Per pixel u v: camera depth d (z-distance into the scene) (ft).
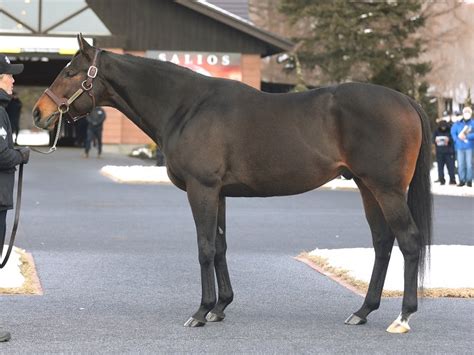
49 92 30.27
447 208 71.31
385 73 165.27
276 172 29.14
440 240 51.57
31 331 28.53
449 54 185.88
